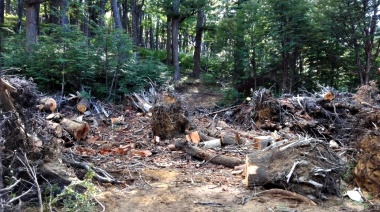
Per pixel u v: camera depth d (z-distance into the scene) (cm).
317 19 1196
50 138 368
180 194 339
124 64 942
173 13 1742
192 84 1667
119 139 560
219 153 480
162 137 553
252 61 1310
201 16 1852
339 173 352
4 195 237
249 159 368
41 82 831
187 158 467
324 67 1300
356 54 1198
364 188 360
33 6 952
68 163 361
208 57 2070
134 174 397
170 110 556
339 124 625
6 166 286
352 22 1150
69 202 267
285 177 338
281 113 675
